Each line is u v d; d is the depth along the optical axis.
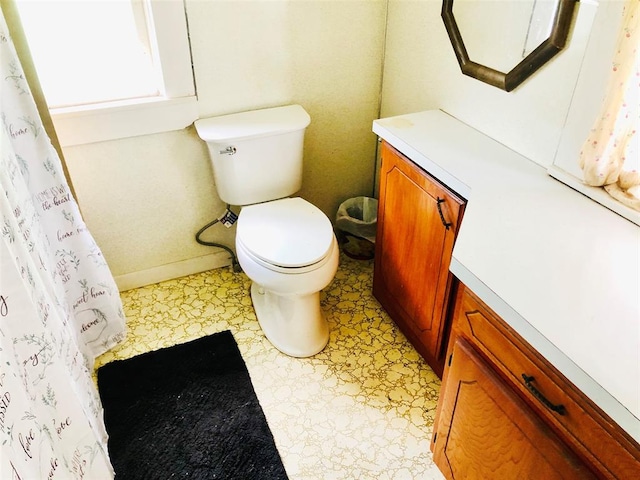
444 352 1.78
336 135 2.31
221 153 1.96
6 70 1.38
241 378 1.88
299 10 1.95
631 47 1.15
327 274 1.79
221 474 1.58
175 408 1.77
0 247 0.91
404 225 1.78
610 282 1.06
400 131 1.75
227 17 1.86
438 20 1.81
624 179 1.30
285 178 2.10
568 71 1.37
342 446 1.66
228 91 2.01
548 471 1.02
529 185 1.43
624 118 1.22
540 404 1.02
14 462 0.77
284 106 2.13
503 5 1.50
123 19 1.83
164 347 2.01
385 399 1.81
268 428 1.71
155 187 2.11
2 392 0.79
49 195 1.60
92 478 1.33
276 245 1.79
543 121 1.49
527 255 1.15
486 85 1.66
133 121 1.90
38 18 1.74
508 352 1.07
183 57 1.86
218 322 2.13
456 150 1.62
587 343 0.91
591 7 1.26
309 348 1.96
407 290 1.88
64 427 1.17
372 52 2.16
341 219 2.34
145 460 1.61
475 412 1.23
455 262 1.15
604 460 0.89
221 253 2.39
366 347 2.01
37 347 1.04
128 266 2.25
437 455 1.49
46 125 1.67
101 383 1.85
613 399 0.81
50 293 1.32
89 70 1.88
